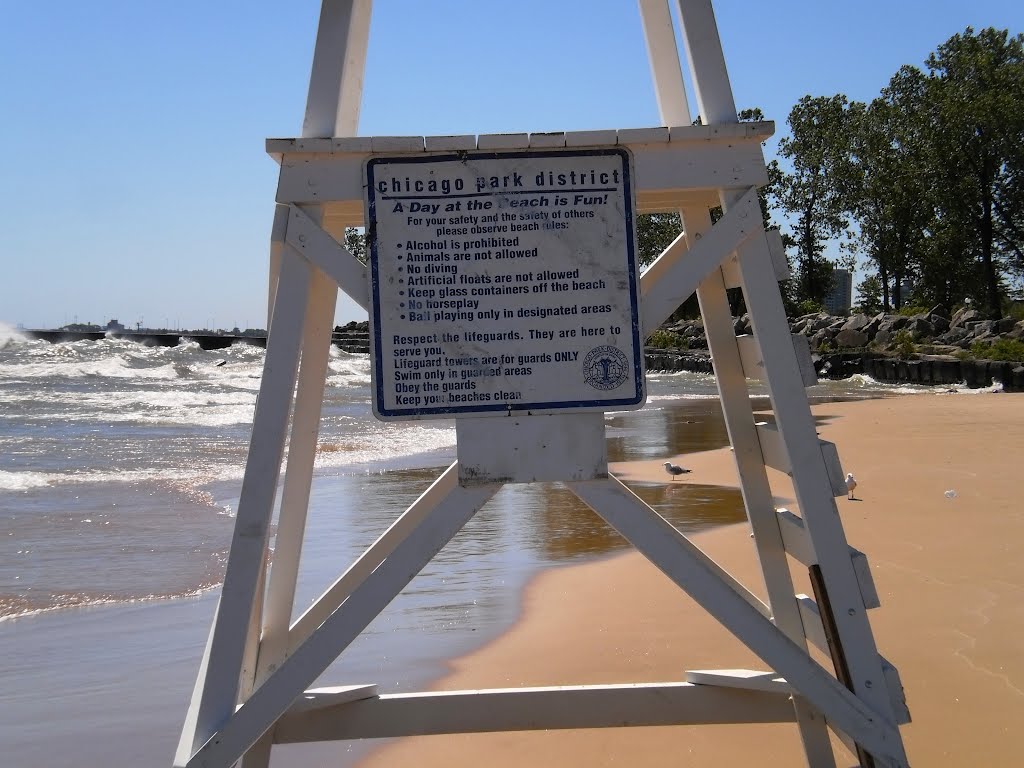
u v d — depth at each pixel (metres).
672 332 67.75
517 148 3.39
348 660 6.09
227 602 3.24
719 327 3.96
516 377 3.39
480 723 3.63
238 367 61.88
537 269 3.39
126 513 11.76
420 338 3.38
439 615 7.08
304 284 3.38
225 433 23.09
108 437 21.66
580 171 3.41
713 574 3.32
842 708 3.29
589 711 3.63
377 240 3.37
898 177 68.50
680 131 3.40
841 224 75.19
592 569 8.54
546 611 7.11
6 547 9.70
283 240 3.41
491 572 8.48
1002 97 60.53
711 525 10.20
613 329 3.40
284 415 3.31
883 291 72.44
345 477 14.84
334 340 78.75
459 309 3.39
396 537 3.91
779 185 76.94
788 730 4.67
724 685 3.67
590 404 3.38
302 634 3.83
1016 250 63.62
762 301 3.46
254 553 3.27
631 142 3.41
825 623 3.43
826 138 76.12
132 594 7.93
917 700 4.84
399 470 15.69
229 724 3.13
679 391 38.91
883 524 9.30
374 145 3.37
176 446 19.72
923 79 71.50
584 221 3.41
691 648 6.07
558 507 11.76
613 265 3.40
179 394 39.53
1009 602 6.46
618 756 4.44
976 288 64.81
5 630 6.89
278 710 3.14
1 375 51.78
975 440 16.67
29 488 13.68
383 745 4.71
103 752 4.82
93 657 6.31
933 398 29.48
